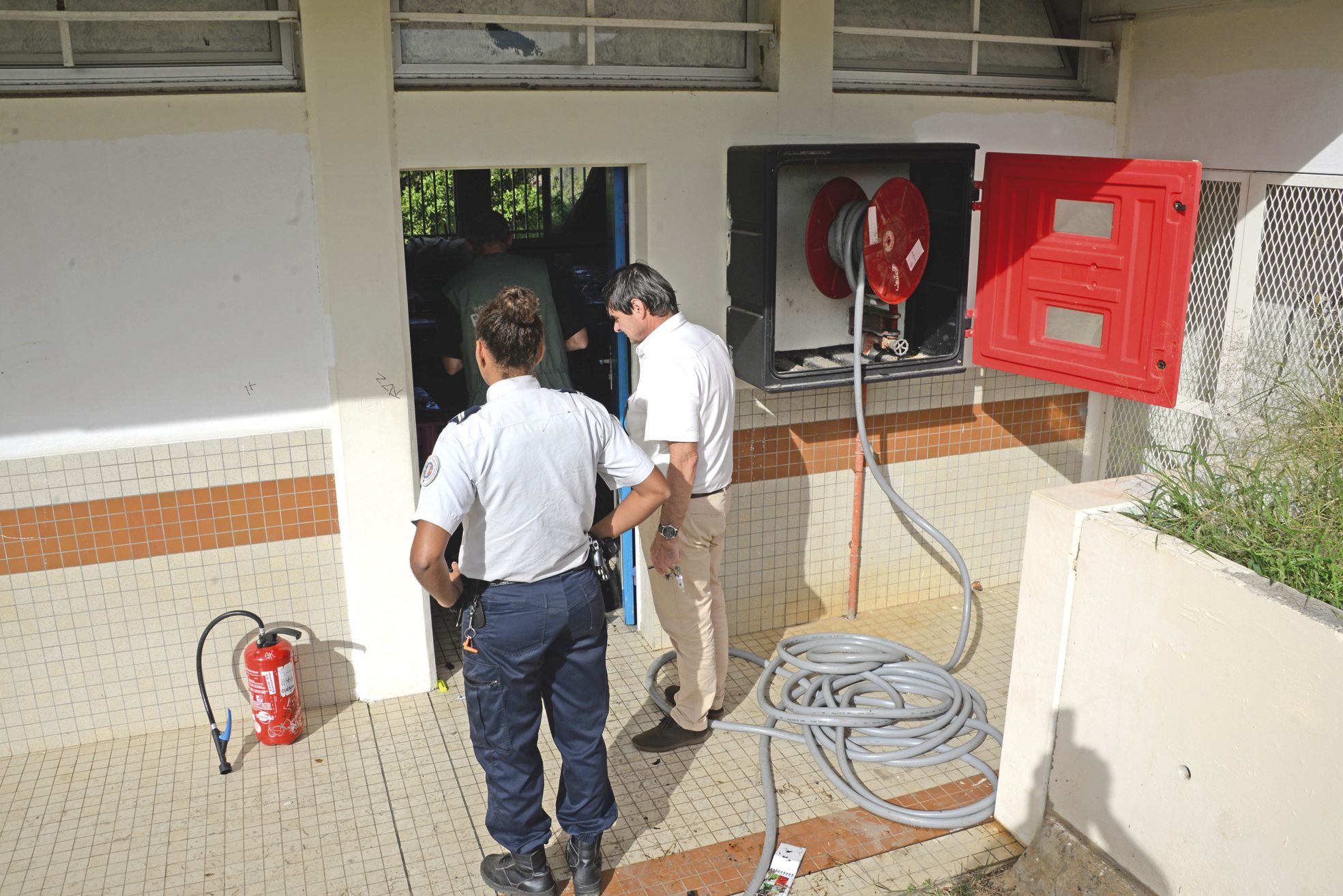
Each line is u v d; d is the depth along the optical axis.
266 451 3.77
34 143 3.30
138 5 3.46
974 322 4.59
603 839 3.36
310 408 3.79
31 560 3.61
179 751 3.84
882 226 3.98
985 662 4.48
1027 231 4.25
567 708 2.99
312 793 3.60
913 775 3.70
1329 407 2.98
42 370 3.46
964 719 3.88
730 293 4.23
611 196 4.28
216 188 3.50
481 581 2.81
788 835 3.37
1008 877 3.15
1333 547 2.56
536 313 2.80
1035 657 3.17
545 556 2.79
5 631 3.66
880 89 4.42
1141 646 2.77
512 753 2.94
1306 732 2.32
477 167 3.77
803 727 3.90
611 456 2.92
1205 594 2.56
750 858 3.27
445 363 4.56
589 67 4.00
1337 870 2.28
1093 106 4.75
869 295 4.36
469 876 3.20
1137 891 2.84
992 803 3.45
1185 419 4.76
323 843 3.35
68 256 3.41
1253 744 2.46
